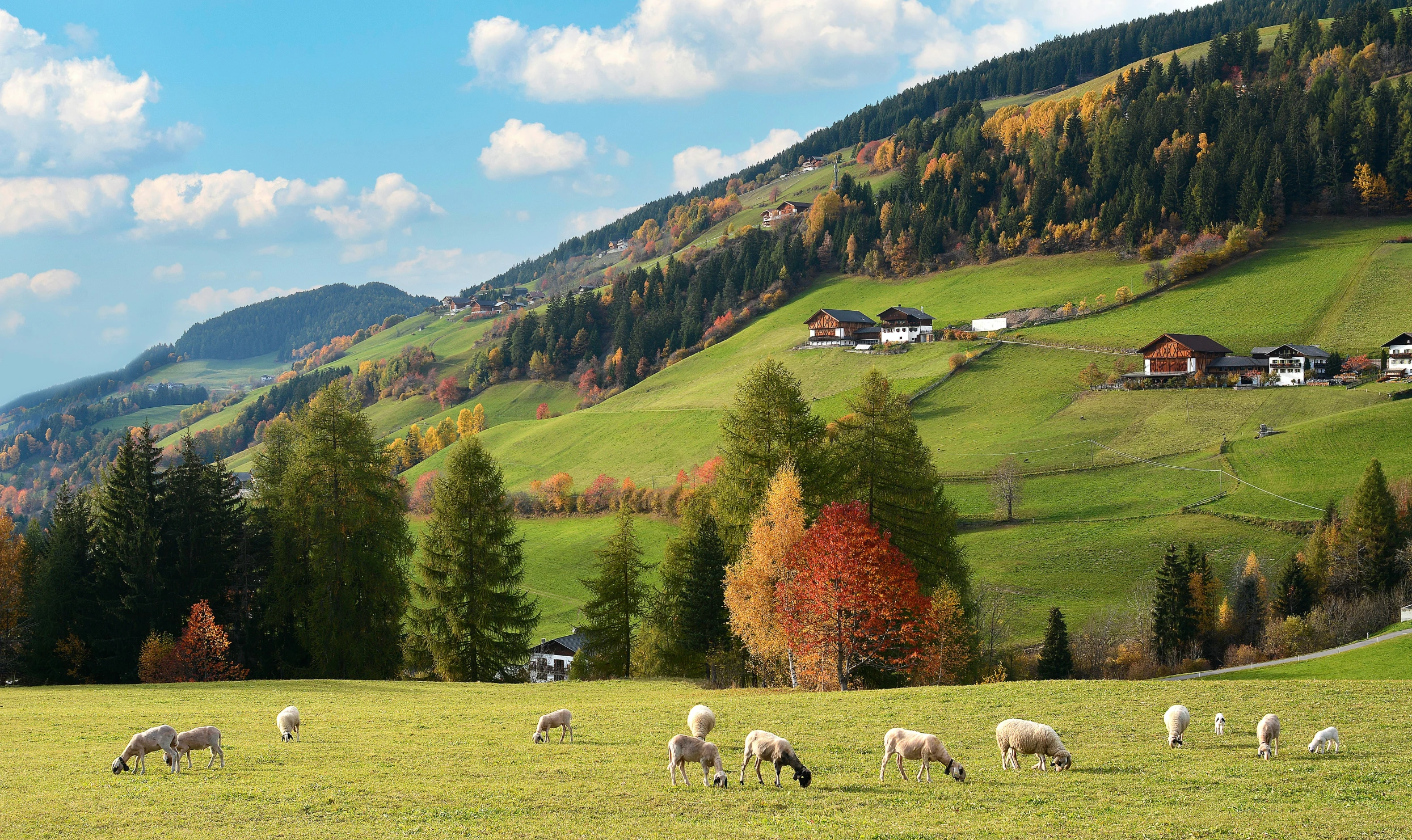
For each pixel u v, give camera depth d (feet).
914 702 115.65
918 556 189.57
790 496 165.78
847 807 67.82
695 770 81.97
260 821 65.46
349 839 60.23
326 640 199.21
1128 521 395.14
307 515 204.74
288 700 138.82
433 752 90.99
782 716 109.09
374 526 209.67
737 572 166.81
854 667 156.87
